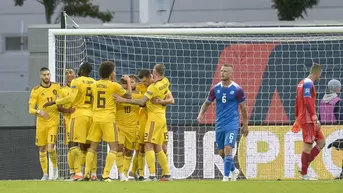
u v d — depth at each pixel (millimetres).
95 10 101062
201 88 56812
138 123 45719
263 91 56469
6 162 59531
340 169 53625
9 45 104500
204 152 55562
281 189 33781
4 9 105562
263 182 37969
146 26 65375
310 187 34656
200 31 51625
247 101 56438
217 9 102375
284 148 55000
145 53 56906
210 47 56969
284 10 95562
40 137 49062
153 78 44031
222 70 42062
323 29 51094
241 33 51594
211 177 55250
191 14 102062
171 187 34219
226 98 41969
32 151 59344
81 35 53094
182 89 56656
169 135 55812
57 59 54000
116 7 104312
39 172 59156
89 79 44000
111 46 56562
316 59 56406
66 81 49344
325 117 54031
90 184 35812
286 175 54781
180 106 56438
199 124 55969
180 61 56875
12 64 102750
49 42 51812
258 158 54906
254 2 101062
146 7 72500
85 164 43156
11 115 64625
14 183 36906
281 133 55250
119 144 44594
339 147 53688
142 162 47156
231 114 42000
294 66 56531
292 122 55812
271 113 56219
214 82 56812
